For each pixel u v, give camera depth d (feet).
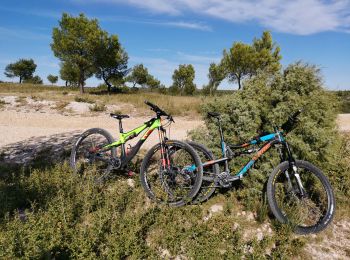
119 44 119.55
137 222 12.51
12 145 26.99
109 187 16.87
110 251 10.81
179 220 13.44
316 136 14.98
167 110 54.65
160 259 10.99
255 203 14.69
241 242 11.83
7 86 142.92
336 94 16.25
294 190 14.14
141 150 24.29
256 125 16.17
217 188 15.70
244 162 15.81
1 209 13.97
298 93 16.26
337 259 11.70
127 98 69.31
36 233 11.07
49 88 151.43
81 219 13.41
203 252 11.25
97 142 23.09
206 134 17.93
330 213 13.11
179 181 15.15
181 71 148.05
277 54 122.01
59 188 15.48
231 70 118.32
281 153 14.82
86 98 65.41
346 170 16.63
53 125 39.91
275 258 11.27
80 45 109.50
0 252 10.12
